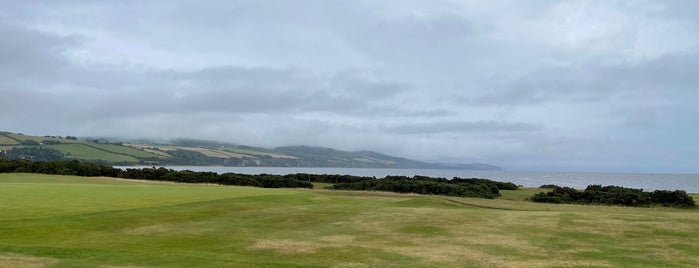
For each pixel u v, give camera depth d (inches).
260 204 1096.8
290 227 808.9
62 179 1947.6
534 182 5403.5
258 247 650.2
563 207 1408.7
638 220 890.7
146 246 640.4
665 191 1552.7
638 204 1507.1
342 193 1818.4
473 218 913.5
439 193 1939.0
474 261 584.4
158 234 724.7
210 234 736.3
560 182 5541.3
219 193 1321.4
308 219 889.5
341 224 841.5
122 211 909.8
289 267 526.3
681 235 751.7
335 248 649.6
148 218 852.6
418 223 855.7
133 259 550.9
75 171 2301.9
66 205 960.9
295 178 2561.5
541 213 1005.2
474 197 1831.9
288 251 628.4
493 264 570.9
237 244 667.4
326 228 802.8
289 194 1379.2
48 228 732.0
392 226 824.9
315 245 668.1
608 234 760.3
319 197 1379.2
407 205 1293.1
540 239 722.8
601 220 891.4
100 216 845.8
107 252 584.4
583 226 828.0
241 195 1285.7
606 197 1590.8
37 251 575.5
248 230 775.7
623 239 723.4
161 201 1089.4
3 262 514.6
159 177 2313.0
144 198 1132.5
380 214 958.4
